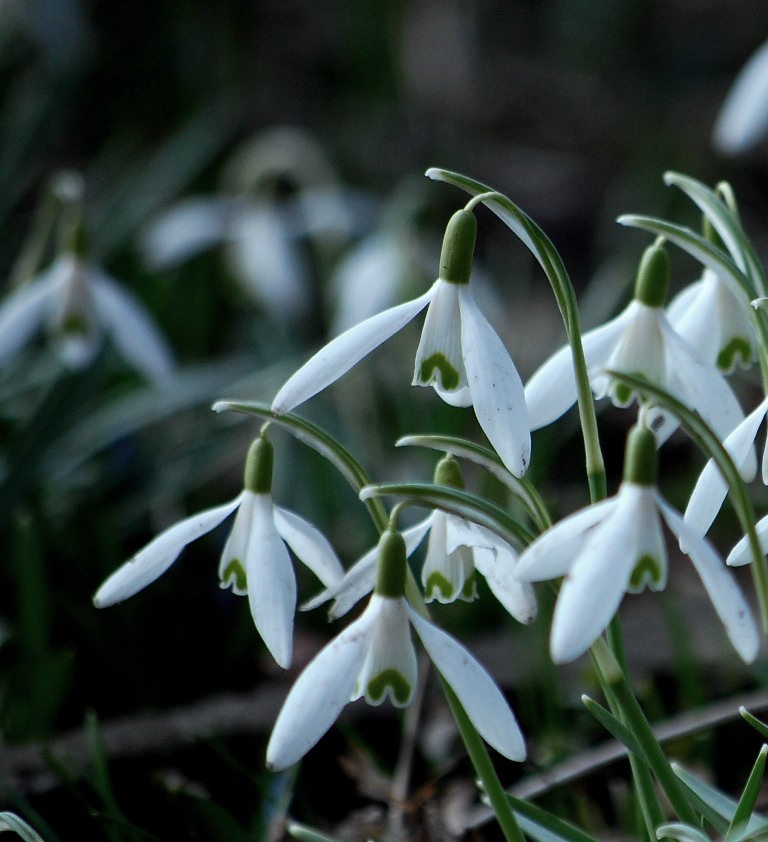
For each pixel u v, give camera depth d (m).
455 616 0.89
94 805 0.73
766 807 0.73
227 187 1.68
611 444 1.20
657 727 0.73
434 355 0.62
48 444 0.93
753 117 1.04
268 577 0.62
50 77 1.54
